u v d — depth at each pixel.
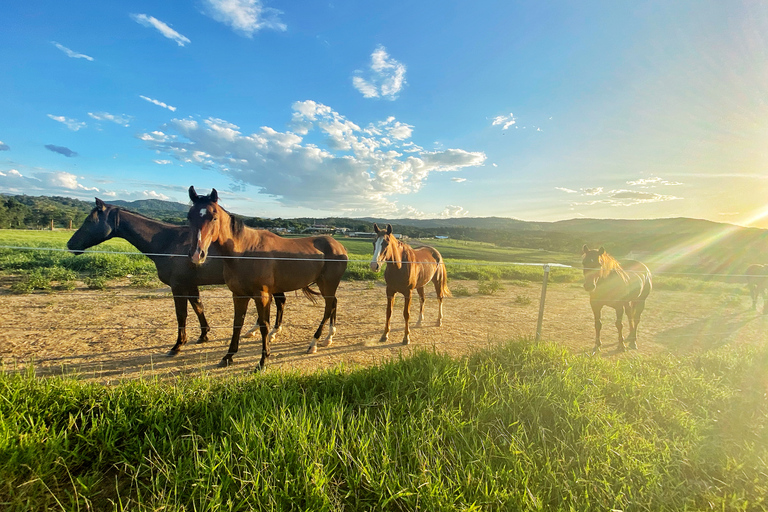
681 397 3.31
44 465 2.01
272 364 4.50
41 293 8.00
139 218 4.98
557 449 2.36
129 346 4.89
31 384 2.74
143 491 1.99
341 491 1.94
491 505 1.84
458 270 16.58
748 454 2.41
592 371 3.62
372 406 2.83
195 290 5.04
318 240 5.49
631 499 1.92
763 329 7.68
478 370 3.47
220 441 2.29
